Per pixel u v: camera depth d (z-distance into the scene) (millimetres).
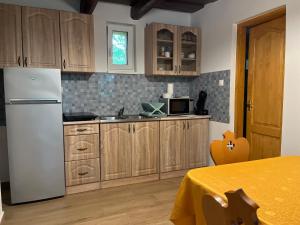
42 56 2961
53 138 2762
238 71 3258
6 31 2789
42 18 2936
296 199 1080
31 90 2615
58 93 2742
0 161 3162
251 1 2895
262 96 3004
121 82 3754
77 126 2912
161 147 3416
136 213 2473
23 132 2625
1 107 3123
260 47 3025
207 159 3744
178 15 4043
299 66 2330
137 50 3818
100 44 3576
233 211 734
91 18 3176
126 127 3180
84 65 3180
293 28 2381
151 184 3262
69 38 3076
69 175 2922
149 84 3943
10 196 2816
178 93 4164
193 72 3861
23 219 2365
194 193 1299
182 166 3580
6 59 2807
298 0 2322
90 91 3570
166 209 2555
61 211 2521
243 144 1815
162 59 3787
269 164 1597
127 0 3504
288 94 2449
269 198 1089
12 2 3123
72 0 3420
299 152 2354
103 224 2270
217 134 3570
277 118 2783
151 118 3320
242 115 3309
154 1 2998
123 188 3121
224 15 3354
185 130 3559
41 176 2740
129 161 3234
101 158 3076
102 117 3328
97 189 3086
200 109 3752
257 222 670
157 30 3602
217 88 3541
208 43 3705
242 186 1226
